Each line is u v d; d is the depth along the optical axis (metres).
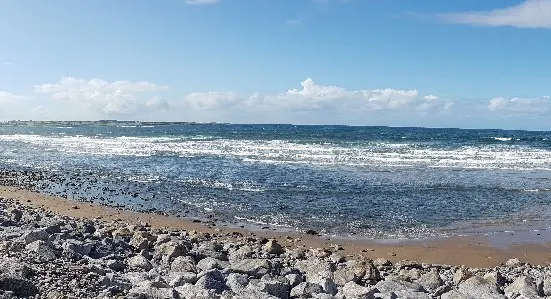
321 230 15.30
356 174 27.31
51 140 60.03
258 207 18.36
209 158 35.03
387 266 11.42
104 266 8.71
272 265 9.74
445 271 11.43
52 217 14.18
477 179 26.50
